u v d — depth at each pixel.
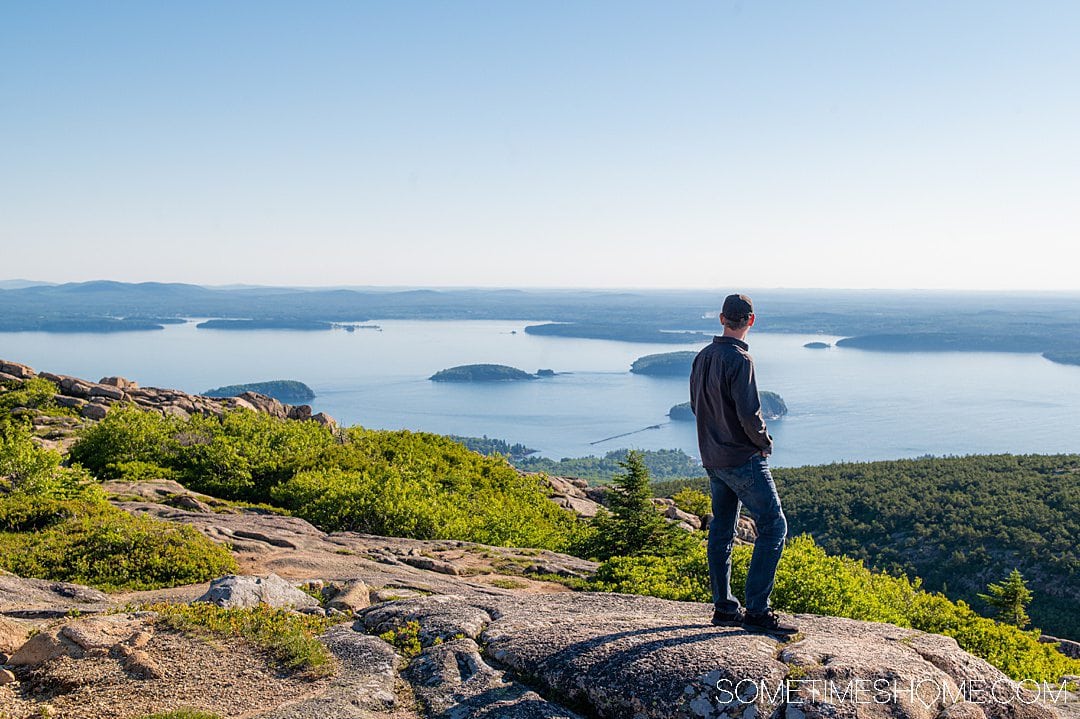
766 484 5.48
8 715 4.64
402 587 10.41
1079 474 101.19
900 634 5.82
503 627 6.07
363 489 18.47
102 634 5.70
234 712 4.86
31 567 10.12
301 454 23.31
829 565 11.61
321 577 10.97
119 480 19.02
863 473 114.25
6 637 5.71
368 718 4.80
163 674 5.27
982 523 86.69
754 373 5.38
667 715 4.61
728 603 5.71
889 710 4.48
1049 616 70.00
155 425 23.59
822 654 5.07
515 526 19.75
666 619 6.18
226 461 21.58
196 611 6.37
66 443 23.52
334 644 6.05
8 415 25.36
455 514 19.58
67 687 5.04
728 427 5.47
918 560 84.56
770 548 5.49
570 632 5.76
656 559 13.27
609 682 4.92
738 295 5.50
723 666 4.82
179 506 16.56
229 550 12.20
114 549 10.90
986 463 113.25
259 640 5.91
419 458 26.14
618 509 16.67
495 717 4.75
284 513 17.88
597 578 13.08
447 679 5.32
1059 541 79.25
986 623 11.81
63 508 12.77
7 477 15.75
